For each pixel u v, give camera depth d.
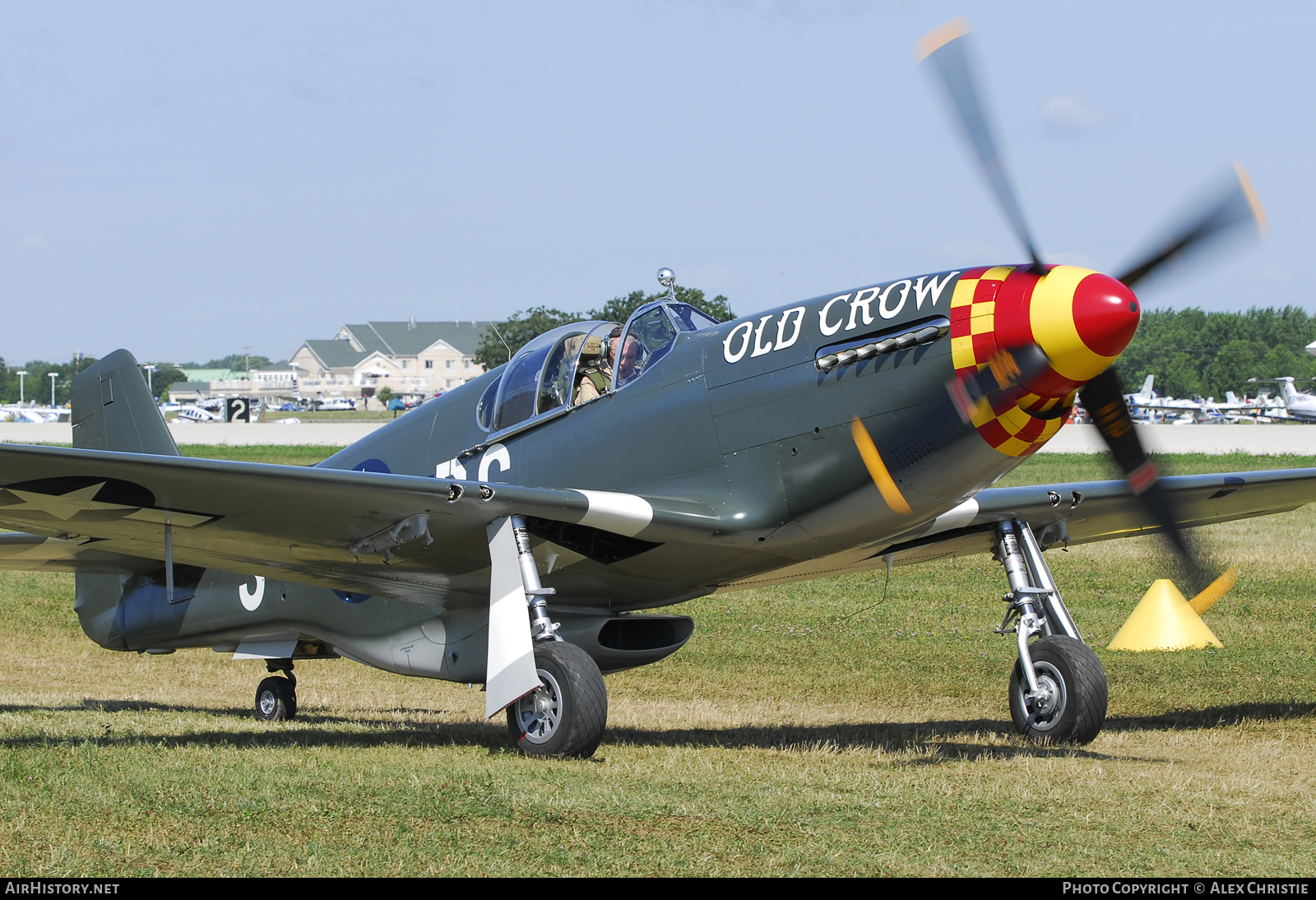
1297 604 41.38
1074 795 16.16
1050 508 23.98
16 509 19.62
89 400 32.19
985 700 28.47
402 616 25.53
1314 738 22.83
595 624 23.86
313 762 18.09
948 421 19.06
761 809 14.93
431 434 25.95
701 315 23.36
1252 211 18.39
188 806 14.66
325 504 19.53
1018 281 18.53
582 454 22.98
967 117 18.77
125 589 30.98
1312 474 27.41
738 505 21.06
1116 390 20.28
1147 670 30.88
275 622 27.75
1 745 20.02
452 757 19.09
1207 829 14.38
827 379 20.16
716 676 32.41
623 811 14.68
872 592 46.38
